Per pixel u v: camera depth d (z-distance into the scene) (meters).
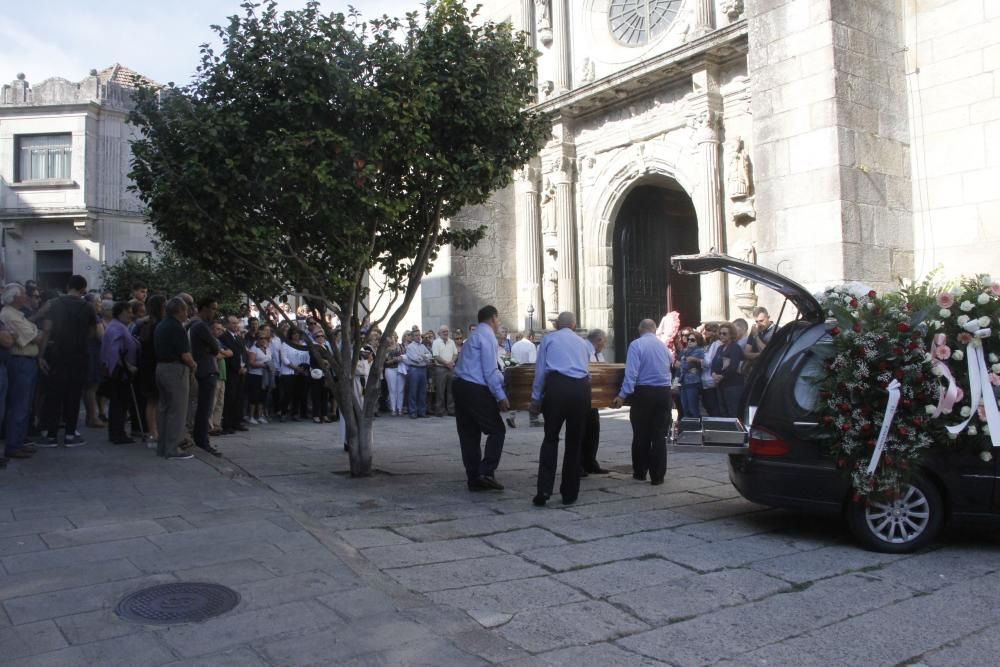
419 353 14.88
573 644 3.76
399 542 5.46
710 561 5.14
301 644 3.59
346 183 6.80
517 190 19.83
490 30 7.89
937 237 11.81
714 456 9.77
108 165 27.12
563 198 18.14
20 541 4.96
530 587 4.58
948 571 4.95
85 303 8.99
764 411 5.81
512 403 8.08
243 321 14.67
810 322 6.14
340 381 7.98
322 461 8.93
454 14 7.71
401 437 11.66
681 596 4.46
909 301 5.75
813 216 11.36
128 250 27.36
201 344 8.84
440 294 19.28
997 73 11.34
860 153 11.38
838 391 5.39
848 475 5.41
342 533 5.65
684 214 19.45
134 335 10.05
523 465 9.05
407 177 7.61
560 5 18.38
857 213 11.22
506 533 5.79
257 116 7.08
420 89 7.14
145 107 7.09
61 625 3.69
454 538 5.63
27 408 7.83
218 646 3.54
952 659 3.61
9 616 3.78
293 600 4.11
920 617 4.13
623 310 17.97
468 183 7.53
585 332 17.70
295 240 7.56
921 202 11.99
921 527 5.34
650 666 3.52
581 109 17.67
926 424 5.25
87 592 4.11
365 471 7.94
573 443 6.79
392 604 4.14
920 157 12.05
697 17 15.09
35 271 26.70
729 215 14.88
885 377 5.25
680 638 3.85
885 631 3.94
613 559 5.17
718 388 10.73
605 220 17.61
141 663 3.34
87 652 3.43
